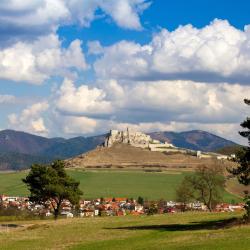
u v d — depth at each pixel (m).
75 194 179.62
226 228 96.31
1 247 88.81
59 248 84.00
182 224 112.50
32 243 93.00
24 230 123.38
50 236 103.75
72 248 82.75
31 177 178.75
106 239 92.88
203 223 110.81
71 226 123.56
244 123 102.06
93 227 118.44
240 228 92.62
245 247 70.69
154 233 97.56
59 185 177.00
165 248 75.00
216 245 74.06
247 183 101.00
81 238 96.81
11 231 121.50
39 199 178.62
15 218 186.75
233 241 76.88
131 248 78.44
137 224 119.75
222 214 136.00
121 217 153.00
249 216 100.56
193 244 77.06
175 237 88.38
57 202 181.00
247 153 100.56
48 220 172.50
